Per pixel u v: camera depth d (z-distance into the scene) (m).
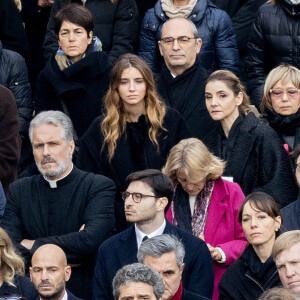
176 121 31.52
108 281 27.30
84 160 31.31
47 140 28.61
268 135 30.84
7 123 32.41
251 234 27.22
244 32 38.34
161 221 27.48
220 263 28.56
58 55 34.19
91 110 33.59
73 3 35.91
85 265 28.55
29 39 39.75
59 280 26.14
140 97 30.92
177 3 36.28
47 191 28.88
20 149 32.94
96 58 33.69
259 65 36.00
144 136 31.08
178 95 32.94
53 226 28.61
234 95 30.92
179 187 29.33
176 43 32.88
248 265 27.34
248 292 27.17
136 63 31.02
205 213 29.06
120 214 30.69
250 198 27.45
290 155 31.39
